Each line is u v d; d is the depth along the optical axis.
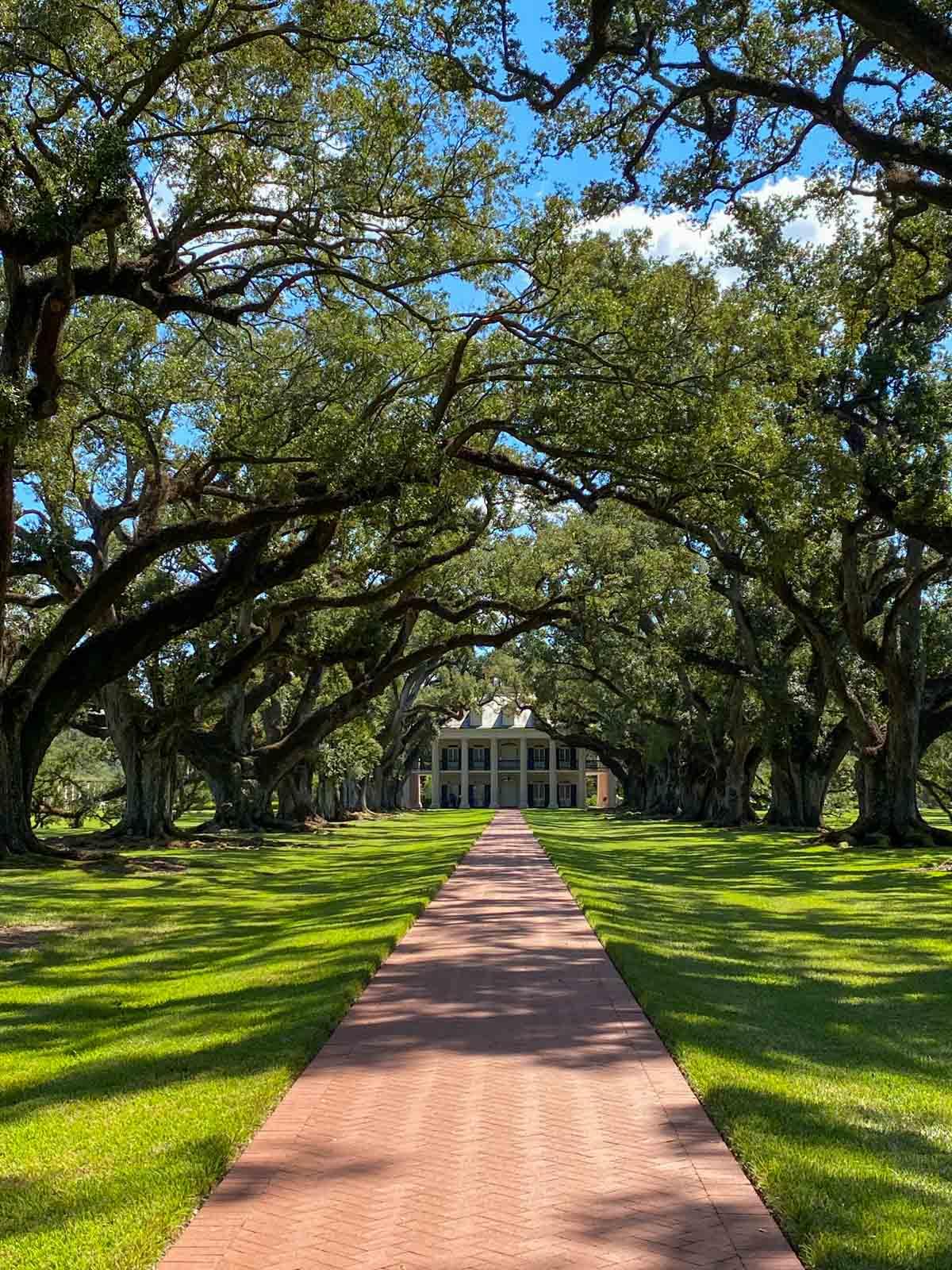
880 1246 4.39
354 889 22.30
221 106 18.34
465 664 77.25
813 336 22.33
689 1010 9.06
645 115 17.55
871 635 39.25
